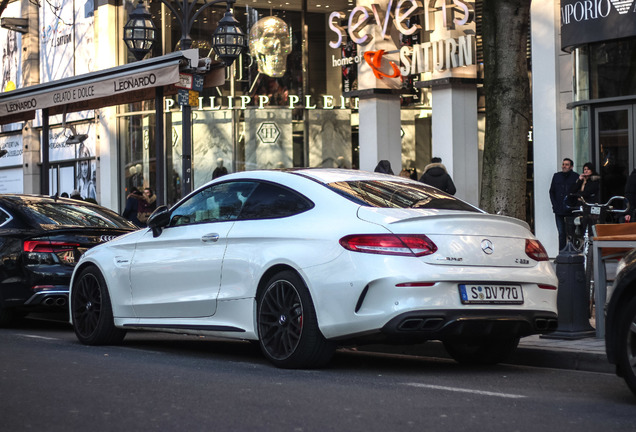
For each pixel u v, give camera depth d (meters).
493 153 13.69
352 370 8.00
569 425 5.54
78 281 10.19
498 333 7.68
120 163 32.72
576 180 18.53
